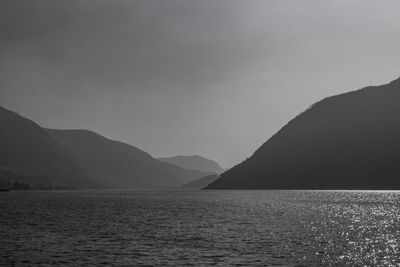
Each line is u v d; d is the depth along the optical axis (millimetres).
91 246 54219
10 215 100812
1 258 46375
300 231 68000
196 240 59094
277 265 42531
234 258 46125
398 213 101000
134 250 51250
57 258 46469
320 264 42625
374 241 56656
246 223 81188
